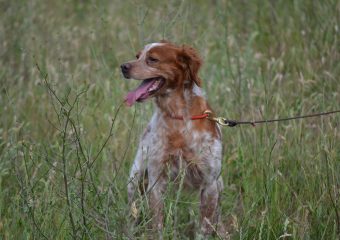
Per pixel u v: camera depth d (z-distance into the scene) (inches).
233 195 385.4
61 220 330.3
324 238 328.5
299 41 522.0
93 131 432.8
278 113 428.8
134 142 408.5
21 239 327.6
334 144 369.4
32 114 460.1
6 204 366.3
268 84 462.6
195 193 375.2
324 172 362.3
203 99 360.5
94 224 315.6
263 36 559.5
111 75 462.9
